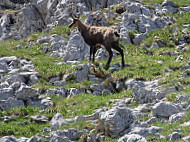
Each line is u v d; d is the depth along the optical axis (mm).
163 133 55250
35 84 79375
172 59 88125
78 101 71875
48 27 116438
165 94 67250
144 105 65250
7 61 89000
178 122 57719
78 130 58406
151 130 56375
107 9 117125
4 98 72375
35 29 125438
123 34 103062
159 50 95688
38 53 98375
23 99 72250
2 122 65438
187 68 79875
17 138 59688
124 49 97312
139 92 68312
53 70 84188
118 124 58094
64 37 104875
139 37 102500
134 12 112688
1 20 129125
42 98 73188
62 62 91312
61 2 123688
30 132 61812
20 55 93312
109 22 110500
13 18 128875
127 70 81562
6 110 69188
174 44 100250
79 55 94438
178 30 104750
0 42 117500
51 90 75625
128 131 58031
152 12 115062
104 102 69000
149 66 83688
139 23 107938
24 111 68812
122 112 60312
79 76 81500
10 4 143625
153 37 102750
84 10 118438
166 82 73000
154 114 61312
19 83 75375
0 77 81750
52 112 68688
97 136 57688
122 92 73938
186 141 51281
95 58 91750
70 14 118812
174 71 79750
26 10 126875
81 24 89750
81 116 62969
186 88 69375
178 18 112875
